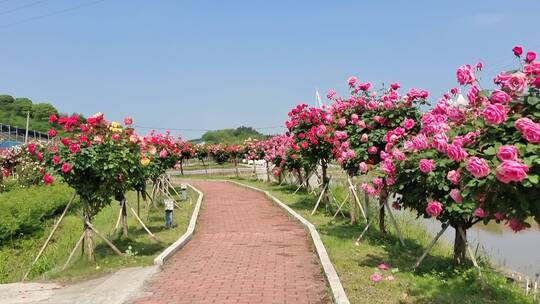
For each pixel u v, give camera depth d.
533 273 9.82
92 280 8.34
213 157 40.44
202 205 19.39
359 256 9.14
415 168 6.96
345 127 11.33
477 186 4.63
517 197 4.44
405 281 7.29
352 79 11.01
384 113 10.09
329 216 14.63
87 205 9.54
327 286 7.36
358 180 14.20
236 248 10.67
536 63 4.82
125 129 9.91
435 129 6.26
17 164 23.08
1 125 53.78
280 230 13.02
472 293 6.67
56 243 12.86
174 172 47.81
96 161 8.91
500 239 14.02
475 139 5.18
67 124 9.10
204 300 6.78
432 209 6.60
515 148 4.20
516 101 4.93
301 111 14.42
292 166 21.30
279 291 7.17
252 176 36.56
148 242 11.21
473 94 5.57
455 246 7.84
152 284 7.71
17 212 13.48
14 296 7.50
